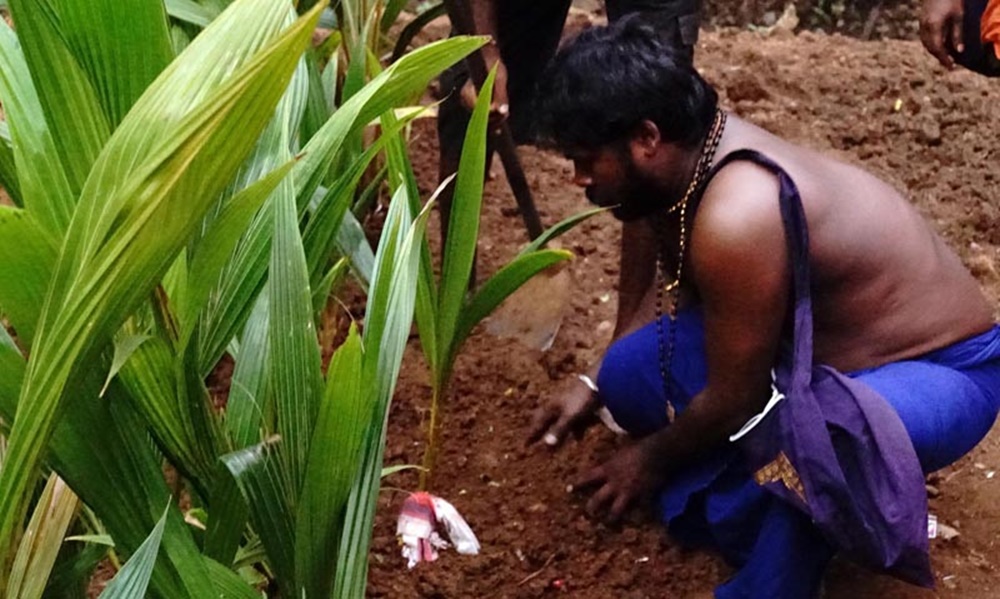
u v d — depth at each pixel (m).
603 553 1.79
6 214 0.81
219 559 1.17
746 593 1.62
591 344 2.26
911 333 1.60
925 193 2.67
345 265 1.72
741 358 1.54
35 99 0.93
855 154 2.83
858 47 3.31
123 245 0.77
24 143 0.91
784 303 1.52
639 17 1.55
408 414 2.08
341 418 1.04
